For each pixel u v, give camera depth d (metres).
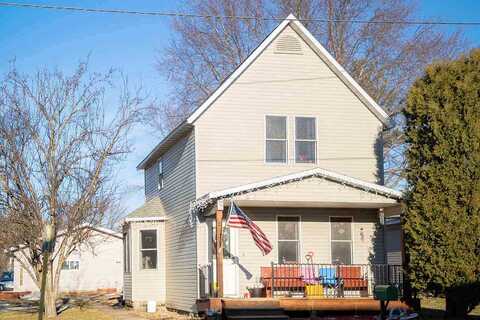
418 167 20.39
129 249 28.78
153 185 30.83
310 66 24.58
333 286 22.06
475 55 19.95
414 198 20.11
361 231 24.00
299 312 20.39
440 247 19.45
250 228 20.38
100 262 53.47
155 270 27.36
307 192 21.17
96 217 27.55
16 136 25.73
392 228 27.34
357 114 24.77
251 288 22.20
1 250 26.72
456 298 19.45
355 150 24.52
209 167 23.03
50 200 26.12
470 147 19.39
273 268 20.94
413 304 20.88
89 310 28.23
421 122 20.34
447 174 19.56
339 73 24.56
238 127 23.52
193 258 23.03
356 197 21.47
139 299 27.20
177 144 25.94
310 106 24.33
